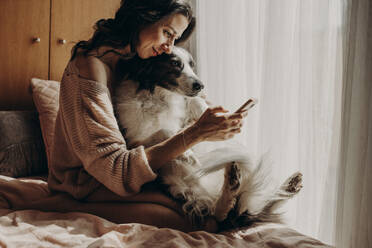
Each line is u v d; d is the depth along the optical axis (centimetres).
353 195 121
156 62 119
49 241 79
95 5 211
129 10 114
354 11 120
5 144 152
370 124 119
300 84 140
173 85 119
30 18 194
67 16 203
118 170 96
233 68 175
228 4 174
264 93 150
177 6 112
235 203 97
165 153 98
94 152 98
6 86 191
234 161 93
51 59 201
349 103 122
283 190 101
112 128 102
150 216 99
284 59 148
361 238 119
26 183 128
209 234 88
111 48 118
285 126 147
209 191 102
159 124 112
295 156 148
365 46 118
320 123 134
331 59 135
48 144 160
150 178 97
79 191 108
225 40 174
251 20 165
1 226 87
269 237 87
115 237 76
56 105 171
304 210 137
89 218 95
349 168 122
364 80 119
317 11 136
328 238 130
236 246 82
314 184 135
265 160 99
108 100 108
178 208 101
